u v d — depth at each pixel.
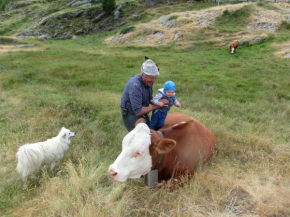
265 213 3.39
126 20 36.69
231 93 10.54
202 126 4.75
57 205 3.56
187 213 3.40
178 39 24.92
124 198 3.72
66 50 21.86
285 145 5.45
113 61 16.61
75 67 14.22
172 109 7.60
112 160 4.93
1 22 47.34
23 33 37.59
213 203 3.60
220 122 6.78
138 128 3.36
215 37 24.31
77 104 7.91
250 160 4.91
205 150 4.40
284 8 29.06
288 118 7.70
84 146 5.60
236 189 3.89
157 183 3.90
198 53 20.97
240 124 6.87
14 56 17.50
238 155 5.10
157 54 20.61
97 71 13.62
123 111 4.11
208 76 13.57
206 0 38.06
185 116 4.89
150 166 3.43
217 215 3.34
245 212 3.46
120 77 12.68
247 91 11.12
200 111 8.18
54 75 12.55
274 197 3.59
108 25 37.28
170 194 3.79
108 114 7.20
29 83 11.10
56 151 4.85
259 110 8.26
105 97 8.96
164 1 39.44
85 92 9.91
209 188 3.85
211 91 10.78
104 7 39.03
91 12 40.03
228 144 5.38
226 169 4.32
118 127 6.52
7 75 11.73
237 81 12.59
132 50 23.27
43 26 39.19
